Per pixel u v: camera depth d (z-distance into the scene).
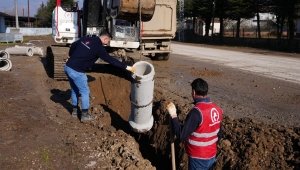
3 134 5.55
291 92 9.46
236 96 8.90
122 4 7.47
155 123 6.96
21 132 5.67
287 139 5.22
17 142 5.23
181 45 34.59
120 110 8.09
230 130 5.76
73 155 4.80
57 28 11.86
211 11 41.16
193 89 3.64
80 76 5.99
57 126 6.02
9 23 62.84
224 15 39.59
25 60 15.63
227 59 18.44
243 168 4.70
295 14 28.94
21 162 4.55
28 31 48.97
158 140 6.59
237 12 36.31
